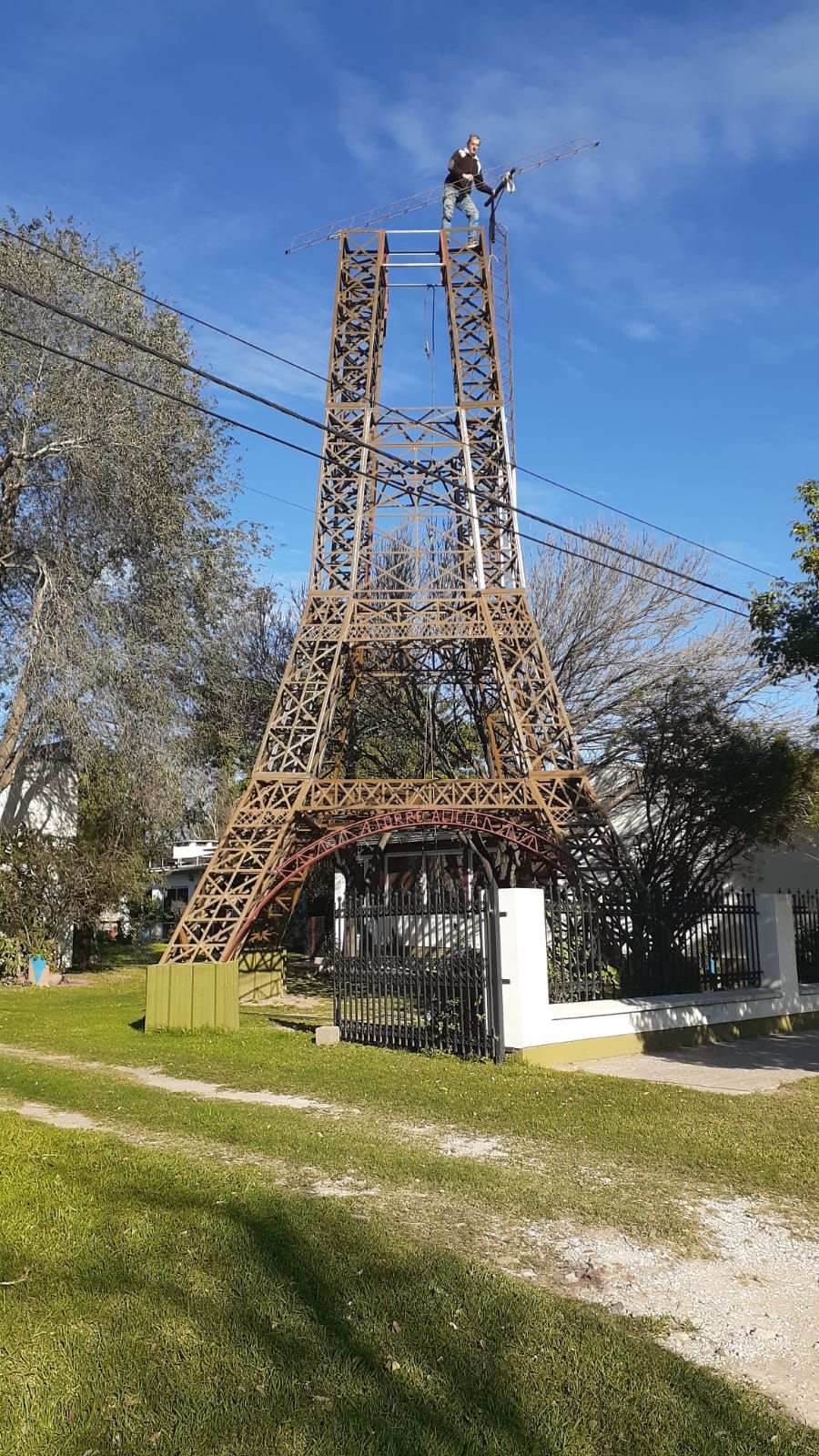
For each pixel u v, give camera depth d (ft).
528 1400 12.92
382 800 68.03
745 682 84.07
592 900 48.37
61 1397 12.48
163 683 81.82
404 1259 17.49
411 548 78.79
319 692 72.13
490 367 82.94
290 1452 11.56
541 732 71.56
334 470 79.05
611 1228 20.11
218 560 87.30
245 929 59.77
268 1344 14.05
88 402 75.05
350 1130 28.25
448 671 80.53
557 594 93.30
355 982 47.39
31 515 81.51
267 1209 19.77
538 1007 40.50
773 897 53.98
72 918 85.20
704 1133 27.96
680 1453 11.90
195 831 93.66
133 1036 49.26
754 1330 15.72
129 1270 16.37
